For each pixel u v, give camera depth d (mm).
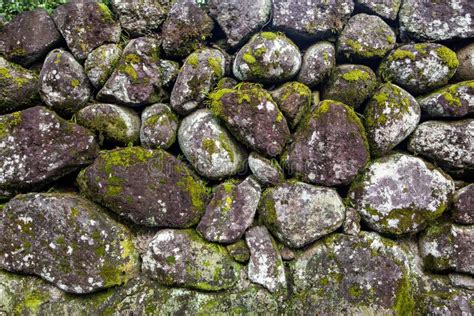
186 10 1985
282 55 1899
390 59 1941
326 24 1968
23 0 2166
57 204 1795
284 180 1913
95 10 1989
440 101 1866
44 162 1841
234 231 1850
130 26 2045
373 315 1760
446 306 1762
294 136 1925
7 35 2023
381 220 1867
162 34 2025
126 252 1857
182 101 1926
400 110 1855
